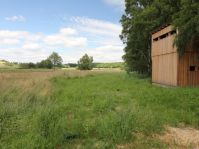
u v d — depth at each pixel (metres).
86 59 105.75
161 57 30.41
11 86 18.16
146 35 42.75
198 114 13.18
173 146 8.75
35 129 8.80
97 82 35.31
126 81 37.22
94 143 8.81
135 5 47.91
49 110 10.47
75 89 25.11
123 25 49.38
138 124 10.07
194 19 23.17
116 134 9.08
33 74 43.09
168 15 39.00
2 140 8.34
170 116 12.81
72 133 9.41
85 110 14.20
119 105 16.11
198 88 22.59
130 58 49.69
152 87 27.38
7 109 10.28
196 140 9.45
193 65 26.17
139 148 8.45
